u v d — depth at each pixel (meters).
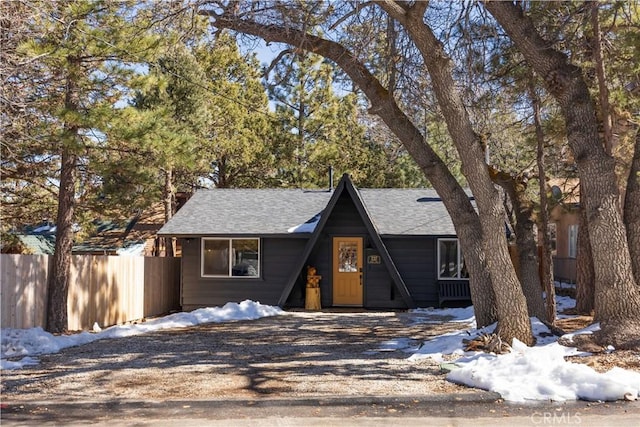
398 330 15.09
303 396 8.14
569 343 10.25
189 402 7.93
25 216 21.73
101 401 8.05
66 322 15.47
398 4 11.37
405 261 21.44
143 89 15.97
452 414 7.37
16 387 8.98
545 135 16.36
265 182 32.25
